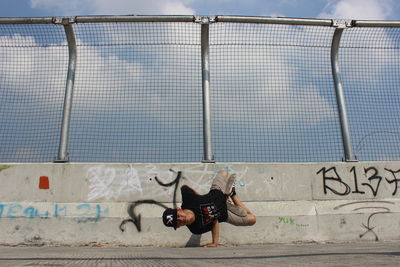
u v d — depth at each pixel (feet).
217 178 12.96
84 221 13.91
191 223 11.41
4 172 14.32
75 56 15.64
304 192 14.78
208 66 15.56
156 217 14.03
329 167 15.08
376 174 15.14
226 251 9.36
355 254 7.57
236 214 12.72
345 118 15.55
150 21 15.29
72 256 7.71
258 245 13.55
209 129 15.06
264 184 14.70
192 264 5.70
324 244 13.65
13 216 13.83
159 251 9.95
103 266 5.33
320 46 16.02
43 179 14.34
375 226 14.53
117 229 13.88
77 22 15.19
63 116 15.03
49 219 13.87
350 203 14.75
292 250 9.56
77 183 14.35
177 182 14.52
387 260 6.16
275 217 14.30
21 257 7.30
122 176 14.49
